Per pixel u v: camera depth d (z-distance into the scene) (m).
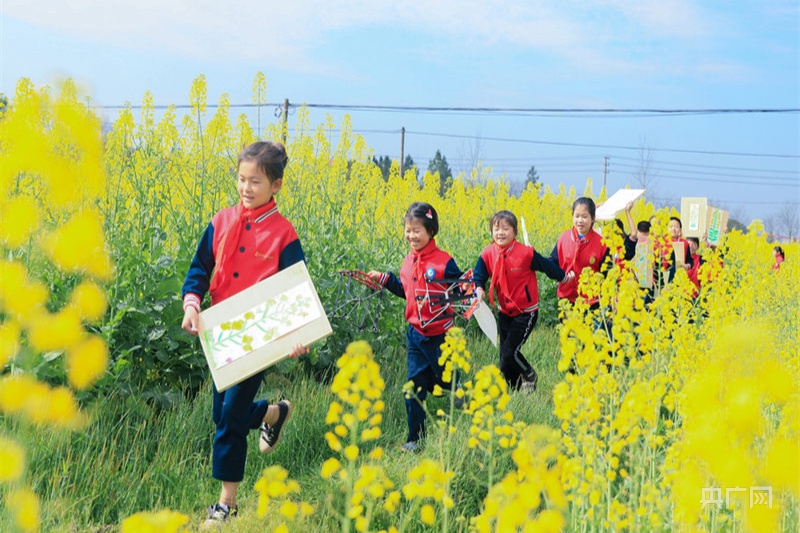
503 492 1.71
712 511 2.57
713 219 14.58
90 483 3.63
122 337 4.84
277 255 3.72
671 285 5.64
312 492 3.80
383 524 3.31
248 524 3.29
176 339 5.03
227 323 3.48
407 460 4.12
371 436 2.09
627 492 3.08
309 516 3.36
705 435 1.47
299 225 6.55
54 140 1.36
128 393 4.53
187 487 3.85
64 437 3.74
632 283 3.53
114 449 3.94
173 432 4.36
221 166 6.04
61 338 1.26
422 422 4.73
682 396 3.00
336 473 3.92
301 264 3.55
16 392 1.25
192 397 5.14
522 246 6.23
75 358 1.28
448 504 2.02
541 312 10.54
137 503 3.65
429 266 4.96
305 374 5.98
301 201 6.59
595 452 2.77
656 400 3.02
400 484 3.68
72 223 1.28
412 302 4.91
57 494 3.46
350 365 2.09
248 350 3.37
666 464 2.71
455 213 11.27
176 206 5.96
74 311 1.29
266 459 4.29
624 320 3.23
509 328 6.30
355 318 6.42
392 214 8.53
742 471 1.41
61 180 1.35
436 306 4.85
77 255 1.27
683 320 4.93
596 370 2.91
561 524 1.63
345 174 7.38
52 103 1.35
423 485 2.01
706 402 1.52
